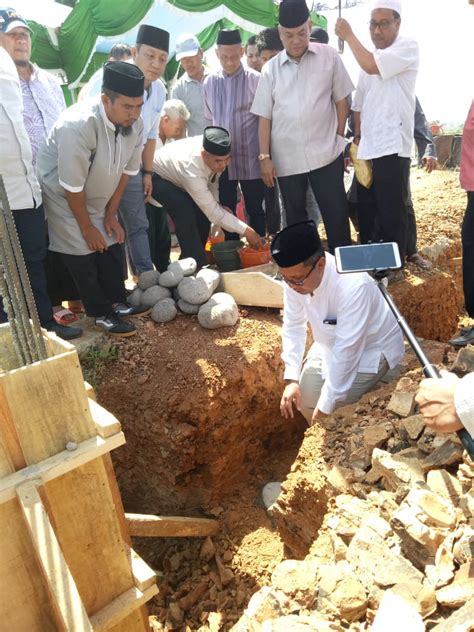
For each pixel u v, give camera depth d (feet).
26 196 11.72
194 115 19.69
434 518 6.13
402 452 7.88
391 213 14.48
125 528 6.59
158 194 15.83
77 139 11.50
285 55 14.56
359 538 6.41
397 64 13.07
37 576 5.39
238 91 17.21
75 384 5.19
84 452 5.24
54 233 12.89
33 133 13.00
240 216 22.50
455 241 20.04
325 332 10.70
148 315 15.06
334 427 9.48
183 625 11.36
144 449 13.33
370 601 5.76
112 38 27.91
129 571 6.15
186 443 12.61
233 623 11.10
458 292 19.19
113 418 5.51
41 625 5.56
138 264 15.94
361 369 10.66
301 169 15.10
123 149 12.30
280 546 12.30
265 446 14.46
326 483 8.41
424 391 5.25
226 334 14.15
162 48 14.64
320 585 5.98
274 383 13.65
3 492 4.87
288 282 9.97
